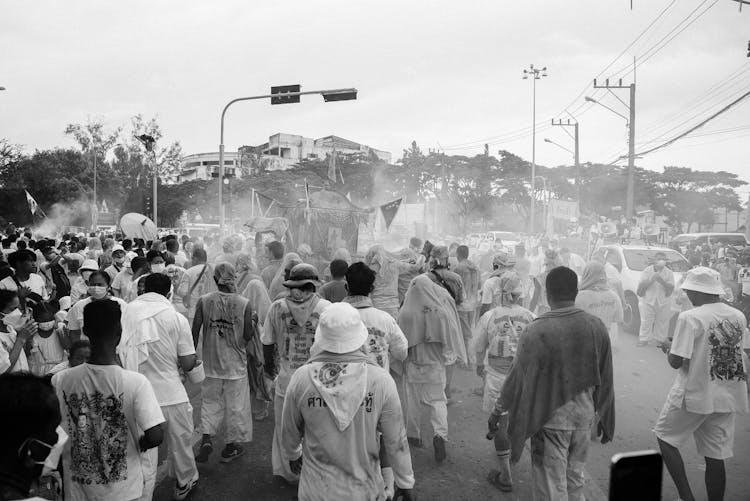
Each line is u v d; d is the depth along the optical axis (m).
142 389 3.18
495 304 7.93
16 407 1.77
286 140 106.88
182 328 4.51
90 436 3.09
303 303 4.88
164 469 5.25
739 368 4.19
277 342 5.00
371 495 2.86
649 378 8.47
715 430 4.26
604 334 3.72
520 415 3.72
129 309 4.45
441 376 5.57
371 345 4.64
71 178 60.56
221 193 19.94
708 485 4.30
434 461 5.49
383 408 2.94
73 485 3.11
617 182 62.75
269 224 13.66
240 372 5.36
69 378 3.12
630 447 5.89
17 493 1.78
